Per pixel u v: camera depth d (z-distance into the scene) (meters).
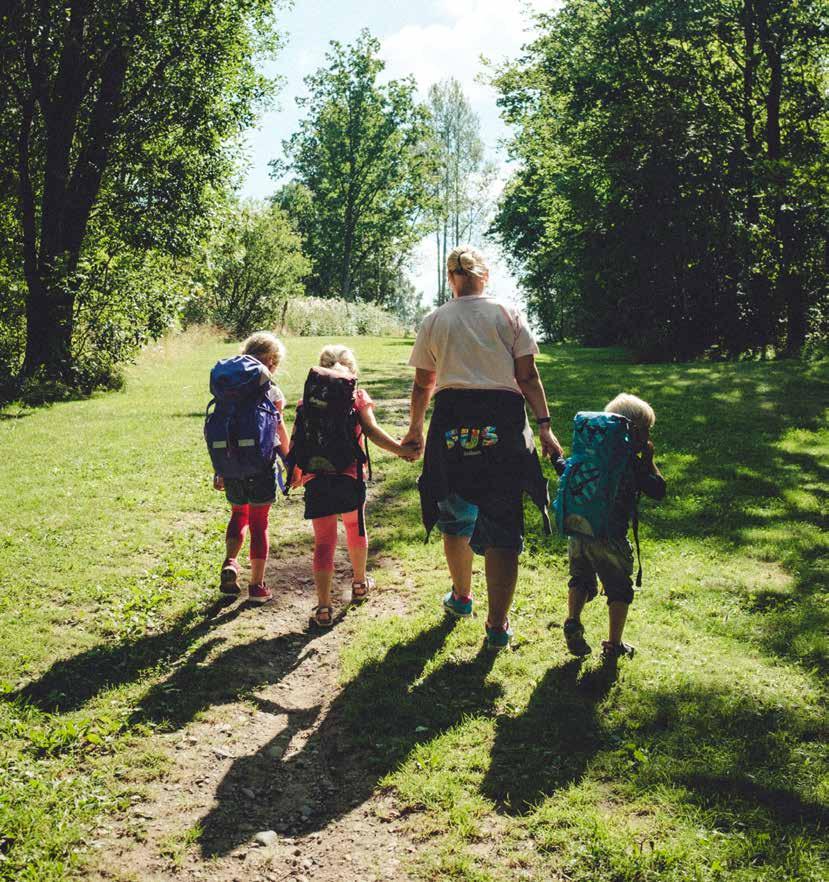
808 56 22.73
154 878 2.90
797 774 3.26
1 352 17.23
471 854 2.91
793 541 6.12
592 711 3.80
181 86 18.30
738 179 21.70
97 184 17.98
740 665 4.21
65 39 16.48
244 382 5.06
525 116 30.77
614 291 25.80
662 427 10.63
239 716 4.00
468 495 4.23
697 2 22.19
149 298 18.81
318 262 61.81
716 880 2.69
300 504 7.75
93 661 4.48
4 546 6.31
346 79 55.53
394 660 4.40
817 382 14.17
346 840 3.08
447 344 4.25
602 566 4.19
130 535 6.61
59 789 3.36
